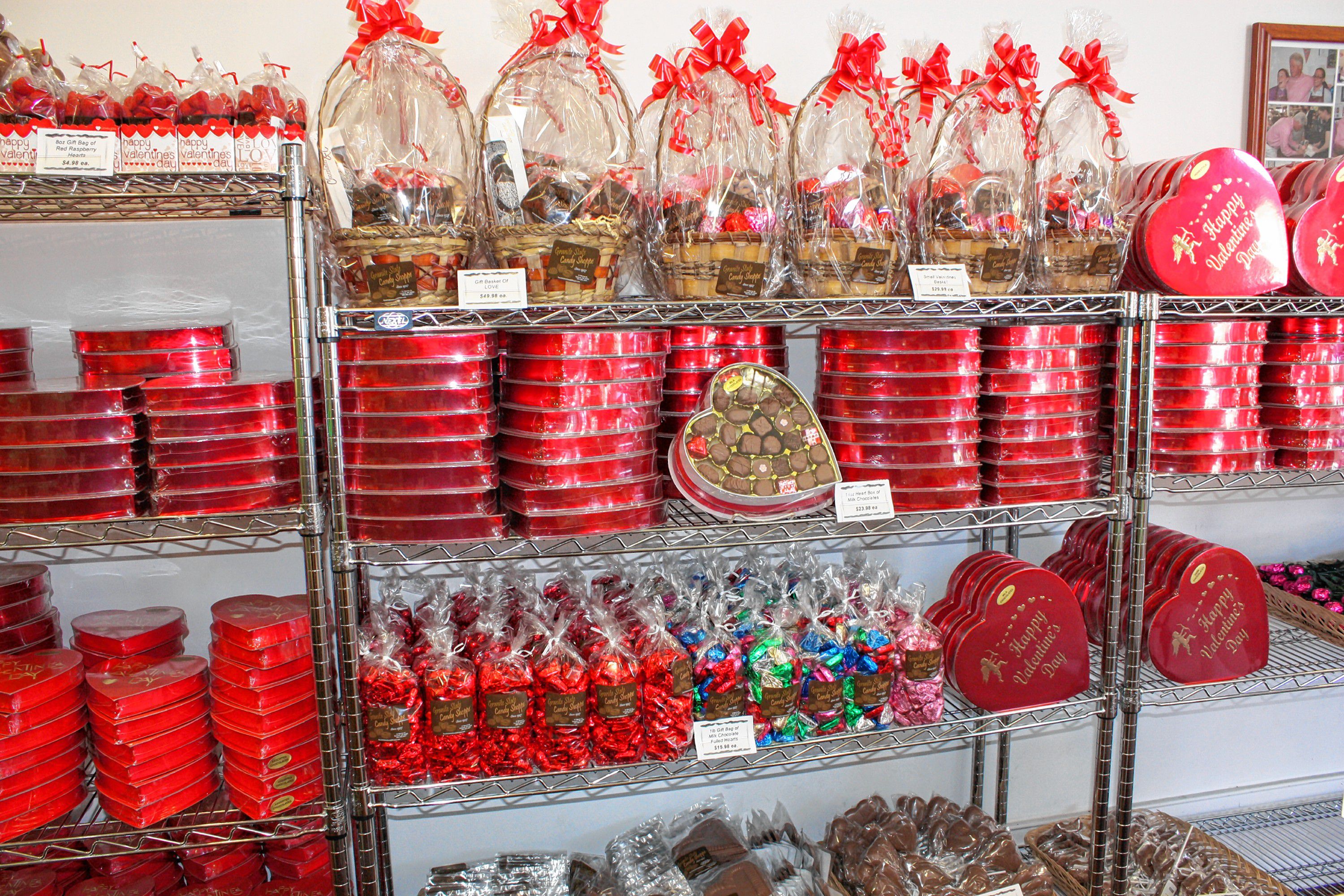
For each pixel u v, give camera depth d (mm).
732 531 1323
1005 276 1346
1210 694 1608
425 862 1815
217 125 1133
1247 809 2189
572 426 1252
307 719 1305
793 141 1384
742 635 1444
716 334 1447
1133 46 1848
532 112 1323
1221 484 1578
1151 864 1776
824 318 1302
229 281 1562
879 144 1358
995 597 1518
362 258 1166
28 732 1199
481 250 1299
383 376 1215
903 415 1366
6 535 1144
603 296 1245
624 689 1314
